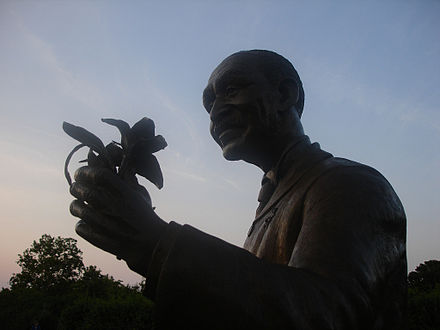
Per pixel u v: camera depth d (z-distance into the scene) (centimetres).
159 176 149
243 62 203
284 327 107
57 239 5666
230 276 112
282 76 205
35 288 4934
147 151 149
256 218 198
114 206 129
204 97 217
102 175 133
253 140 197
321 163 181
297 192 170
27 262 5472
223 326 108
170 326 112
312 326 108
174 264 113
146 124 151
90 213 131
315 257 127
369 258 130
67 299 4303
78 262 5625
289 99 203
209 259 114
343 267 123
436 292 957
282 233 165
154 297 122
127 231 125
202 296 110
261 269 115
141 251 123
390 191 157
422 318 905
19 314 3978
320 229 135
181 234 119
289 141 200
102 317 1406
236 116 197
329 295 114
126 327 1386
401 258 155
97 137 146
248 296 110
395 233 151
